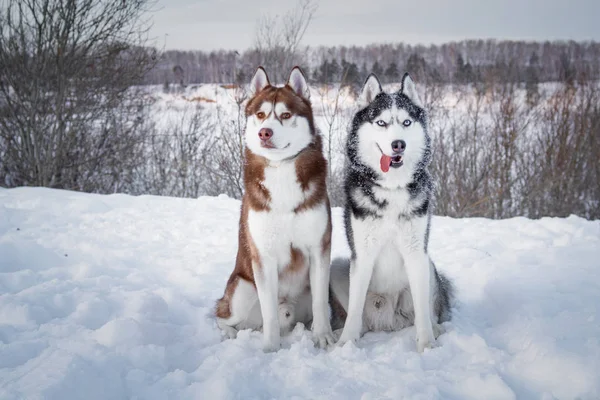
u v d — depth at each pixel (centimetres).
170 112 1531
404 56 2581
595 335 329
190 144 1316
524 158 1355
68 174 1268
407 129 346
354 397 280
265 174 361
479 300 457
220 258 579
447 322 391
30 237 609
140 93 1362
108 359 306
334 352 339
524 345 335
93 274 488
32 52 1189
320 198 372
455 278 515
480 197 1217
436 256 589
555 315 373
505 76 1409
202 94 1584
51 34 1184
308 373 306
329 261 382
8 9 1154
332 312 427
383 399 271
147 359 322
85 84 1245
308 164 368
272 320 364
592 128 1324
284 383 301
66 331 351
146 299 411
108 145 1296
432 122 1203
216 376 294
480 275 509
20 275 457
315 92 1075
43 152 1239
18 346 320
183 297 450
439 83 1346
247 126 384
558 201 1291
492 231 686
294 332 391
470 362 318
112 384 285
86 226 688
